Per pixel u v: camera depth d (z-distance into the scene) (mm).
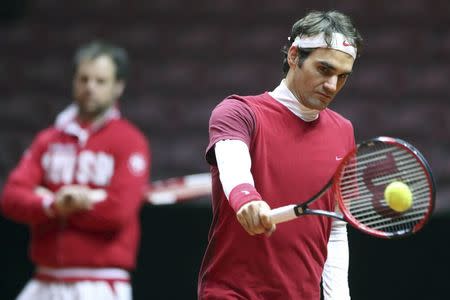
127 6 30875
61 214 12859
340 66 8320
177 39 29469
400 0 28938
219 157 8062
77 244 13031
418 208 8188
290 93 8688
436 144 24906
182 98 27969
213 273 8789
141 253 18406
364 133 25625
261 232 7625
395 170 8242
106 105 13562
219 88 28109
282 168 8594
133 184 13172
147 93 28297
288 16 29609
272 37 29094
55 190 13406
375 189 8336
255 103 8695
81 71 13578
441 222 17375
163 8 30641
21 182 13359
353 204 8398
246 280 8609
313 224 8750
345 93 26984
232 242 8617
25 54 30016
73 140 13383
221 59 28875
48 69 29344
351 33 8406
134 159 13305
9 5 31000
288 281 8672
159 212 18344
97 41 29828
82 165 13266
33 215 13031
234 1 30250
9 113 27719
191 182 15141
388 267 17438
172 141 26359
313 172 8688
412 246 17422
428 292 17312
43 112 27844
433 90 26703
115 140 13328
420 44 27891
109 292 13148
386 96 26766
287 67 9047
